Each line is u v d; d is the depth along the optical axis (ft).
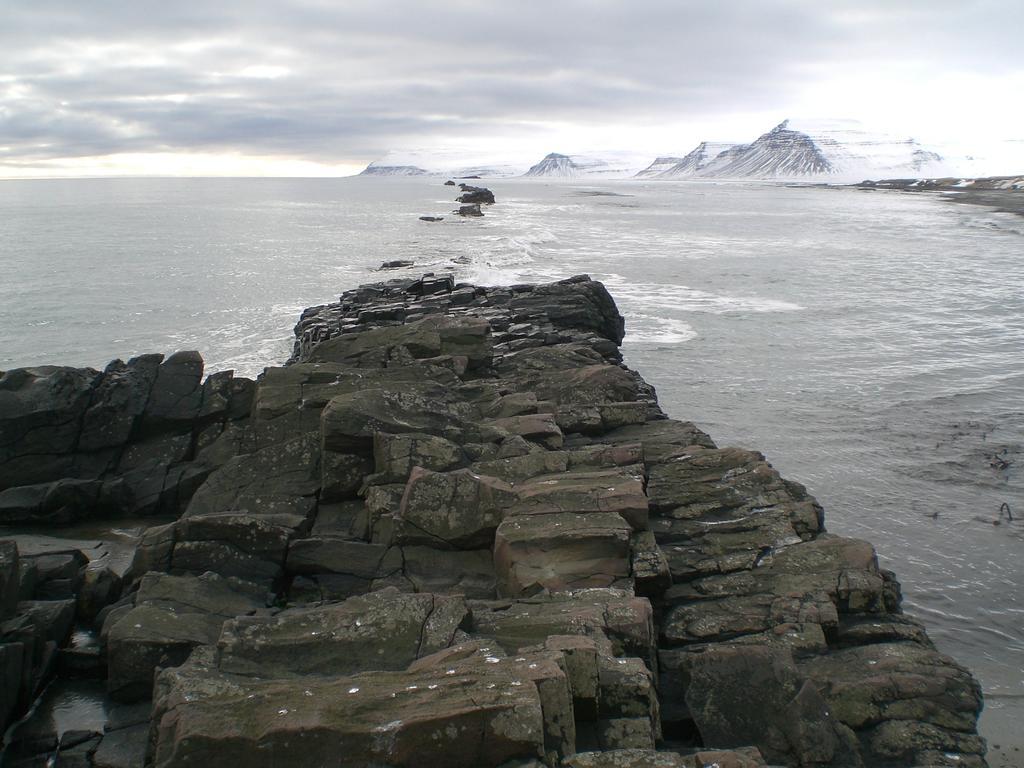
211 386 47.32
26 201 453.99
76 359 87.92
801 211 420.77
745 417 71.46
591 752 18.95
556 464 36.32
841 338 103.45
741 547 32.40
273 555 31.81
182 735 18.17
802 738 22.25
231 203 460.55
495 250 197.16
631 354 93.91
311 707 18.85
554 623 24.38
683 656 26.35
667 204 512.63
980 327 110.01
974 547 47.65
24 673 25.53
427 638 22.91
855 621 29.12
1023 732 31.86
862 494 54.80
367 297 91.71
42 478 43.91
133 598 30.07
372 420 38.09
